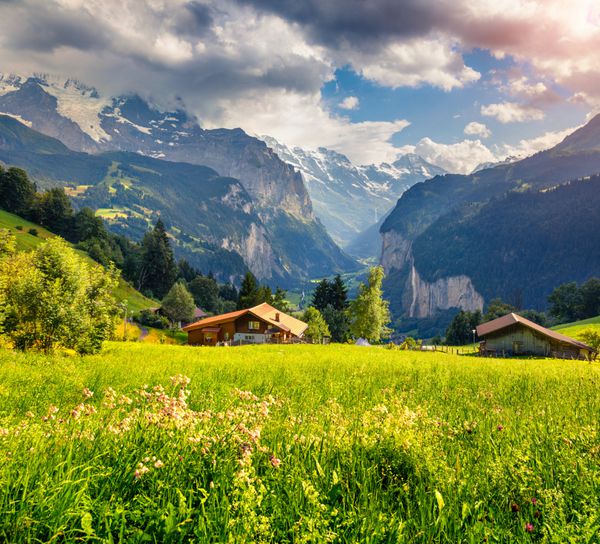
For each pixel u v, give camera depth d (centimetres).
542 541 323
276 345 5497
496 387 1428
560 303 15838
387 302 9162
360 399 1080
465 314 15125
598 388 1411
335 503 379
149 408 537
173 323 11938
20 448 403
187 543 306
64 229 16312
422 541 330
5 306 2775
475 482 440
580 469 447
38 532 294
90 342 3133
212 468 400
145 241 17275
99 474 356
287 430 569
